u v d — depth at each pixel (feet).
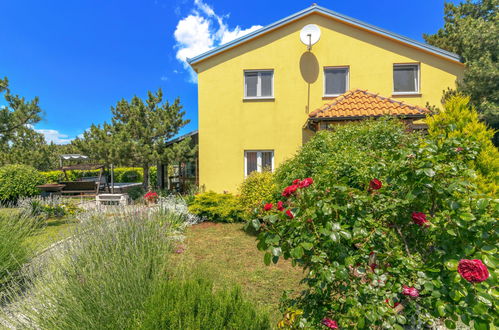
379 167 7.09
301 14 30.17
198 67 31.94
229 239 20.31
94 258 10.65
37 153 62.95
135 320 7.38
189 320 5.88
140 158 38.32
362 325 5.08
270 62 31.01
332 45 30.45
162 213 22.15
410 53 29.53
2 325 8.04
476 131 17.03
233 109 31.45
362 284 5.71
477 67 23.35
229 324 6.16
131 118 40.75
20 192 33.58
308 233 5.75
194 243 19.22
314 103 30.66
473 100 24.62
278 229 6.12
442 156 6.05
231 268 14.67
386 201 6.93
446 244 5.64
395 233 7.26
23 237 14.93
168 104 43.47
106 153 37.73
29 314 8.23
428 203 6.61
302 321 6.34
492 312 4.64
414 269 5.67
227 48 30.96
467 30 26.20
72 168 52.31
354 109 25.21
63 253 11.53
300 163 19.13
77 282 8.91
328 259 5.90
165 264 10.81
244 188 25.34
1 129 33.30
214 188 31.63
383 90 29.84
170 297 6.80
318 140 19.70
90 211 18.56
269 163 31.55
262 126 31.14
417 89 29.86
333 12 29.86
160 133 40.88
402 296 6.10
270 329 7.39
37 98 35.32
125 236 13.26
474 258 5.06
